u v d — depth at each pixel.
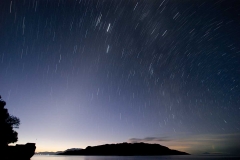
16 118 25.12
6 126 22.97
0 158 21.98
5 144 23.33
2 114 22.72
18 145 29.19
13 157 25.09
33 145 31.36
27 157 28.89
